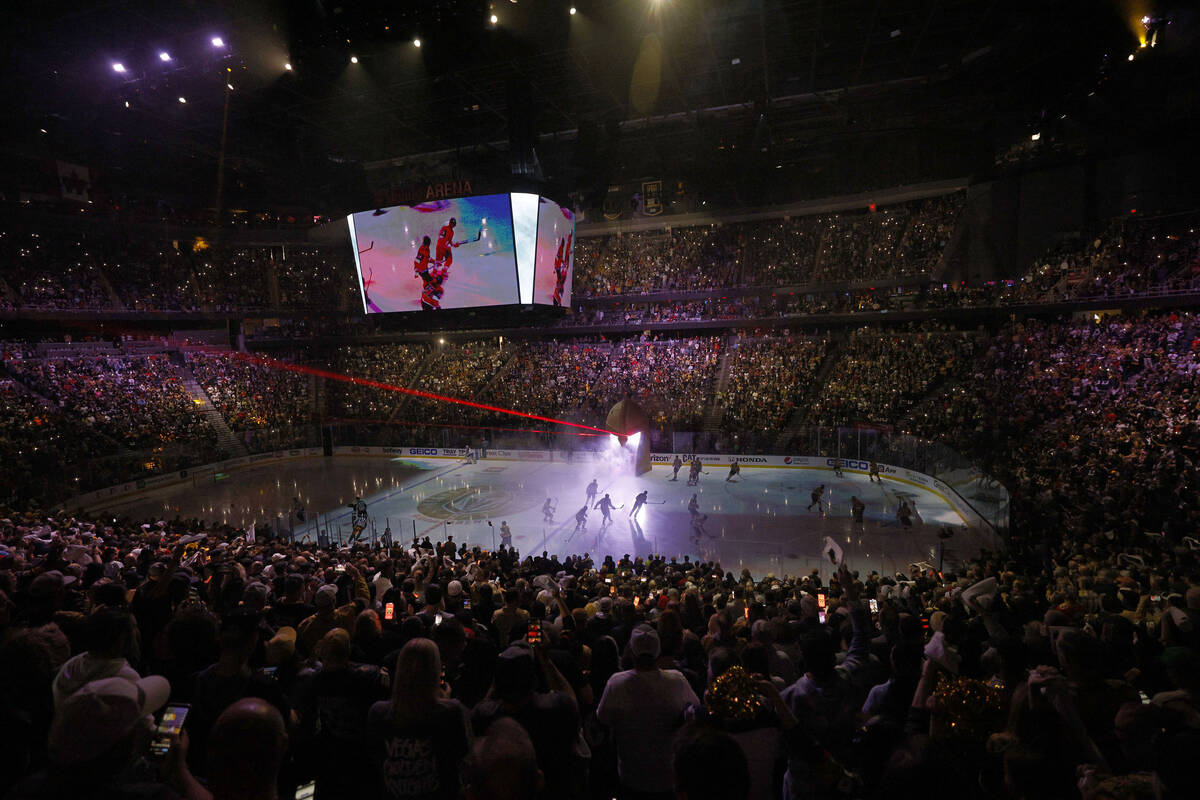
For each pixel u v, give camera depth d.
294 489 37.44
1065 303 35.25
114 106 38.56
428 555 15.79
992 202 42.22
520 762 2.48
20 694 3.89
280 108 40.00
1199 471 19.05
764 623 6.46
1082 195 37.97
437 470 42.06
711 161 49.88
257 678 4.37
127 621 3.66
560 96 40.53
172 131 43.69
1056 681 3.75
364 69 33.69
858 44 34.00
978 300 39.97
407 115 42.09
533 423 45.66
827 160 49.88
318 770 4.46
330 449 47.81
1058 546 17.23
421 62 33.06
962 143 45.09
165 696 3.40
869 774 3.69
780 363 44.56
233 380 49.41
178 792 2.95
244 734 2.61
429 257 27.92
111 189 49.19
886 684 4.55
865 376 40.88
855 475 36.62
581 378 48.69
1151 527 16.83
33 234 44.94
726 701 3.91
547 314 28.88
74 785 2.57
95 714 2.58
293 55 32.19
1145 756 3.57
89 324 46.50
